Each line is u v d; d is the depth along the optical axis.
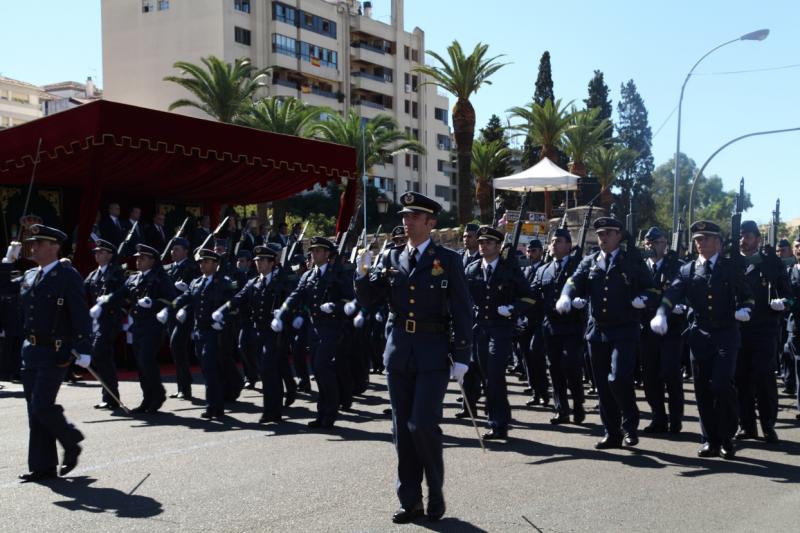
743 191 7.77
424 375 5.35
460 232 29.78
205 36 53.03
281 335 9.11
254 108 38.19
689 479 6.38
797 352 9.58
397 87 67.81
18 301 12.26
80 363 6.41
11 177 17.80
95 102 13.23
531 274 10.72
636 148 68.25
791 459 7.16
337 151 17.80
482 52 34.59
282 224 21.86
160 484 6.24
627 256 7.67
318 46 59.94
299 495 5.90
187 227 20.47
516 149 60.94
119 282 9.97
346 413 9.74
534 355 10.11
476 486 6.15
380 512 5.46
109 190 20.34
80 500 5.80
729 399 7.18
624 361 7.51
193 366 14.62
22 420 9.12
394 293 5.52
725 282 7.36
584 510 5.48
